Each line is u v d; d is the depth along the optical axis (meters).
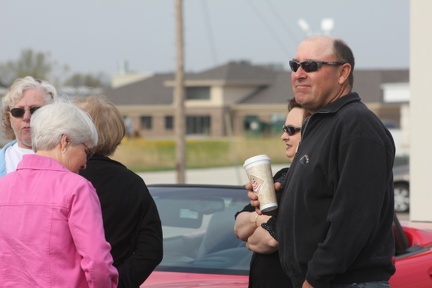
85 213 4.91
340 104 5.32
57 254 4.90
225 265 6.99
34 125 5.12
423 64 13.55
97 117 5.67
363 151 5.05
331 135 5.17
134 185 5.59
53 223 4.90
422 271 7.59
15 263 4.93
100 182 5.51
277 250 5.87
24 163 5.10
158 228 5.64
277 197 5.75
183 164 39.72
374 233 5.12
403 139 68.75
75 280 4.92
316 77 5.43
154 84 96.25
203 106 90.62
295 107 6.54
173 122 92.88
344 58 5.45
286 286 5.90
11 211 4.98
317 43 5.45
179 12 39.78
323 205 5.19
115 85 121.12
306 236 5.21
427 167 13.54
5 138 7.14
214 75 89.94
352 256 5.01
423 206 13.57
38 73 97.50
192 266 7.01
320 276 5.02
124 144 63.34
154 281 6.72
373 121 5.17
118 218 5.52
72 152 5.13
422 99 13.60
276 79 91.94
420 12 13.58
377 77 85.31
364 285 5.22
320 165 5.17
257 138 75.31
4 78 97.75
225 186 7.99
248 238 6.04
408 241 8.30
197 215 7.52
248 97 91.12
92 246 4.85
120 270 5.47
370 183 5.02
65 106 5.17
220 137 89.38
